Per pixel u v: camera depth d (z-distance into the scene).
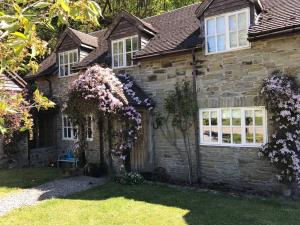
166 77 11.85
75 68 14.78
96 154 13.90
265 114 9.55
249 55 9.91
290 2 10.37
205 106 10.85
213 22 10.70
